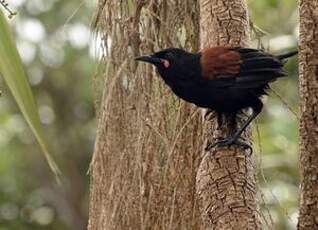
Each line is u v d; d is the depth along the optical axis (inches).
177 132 332.2
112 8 355.6
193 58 347.9
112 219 329.4
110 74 348.2
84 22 934.4
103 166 336.8
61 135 1058.1
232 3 353.7
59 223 1052.5
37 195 1039.0
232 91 348.2
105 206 332.5
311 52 274.7
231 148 321.7
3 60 303.1
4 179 1021.2
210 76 345.7
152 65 345.7
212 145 323.9
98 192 335.9
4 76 303.6
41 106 1056.2
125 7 357.1
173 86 347.6
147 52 355.3
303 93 275.4
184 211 322.7
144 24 357.4
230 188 300.0
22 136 991.0
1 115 964.6
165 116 336.8
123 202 329.7
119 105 340.2
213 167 311.0
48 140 1053.8
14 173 1022.4
